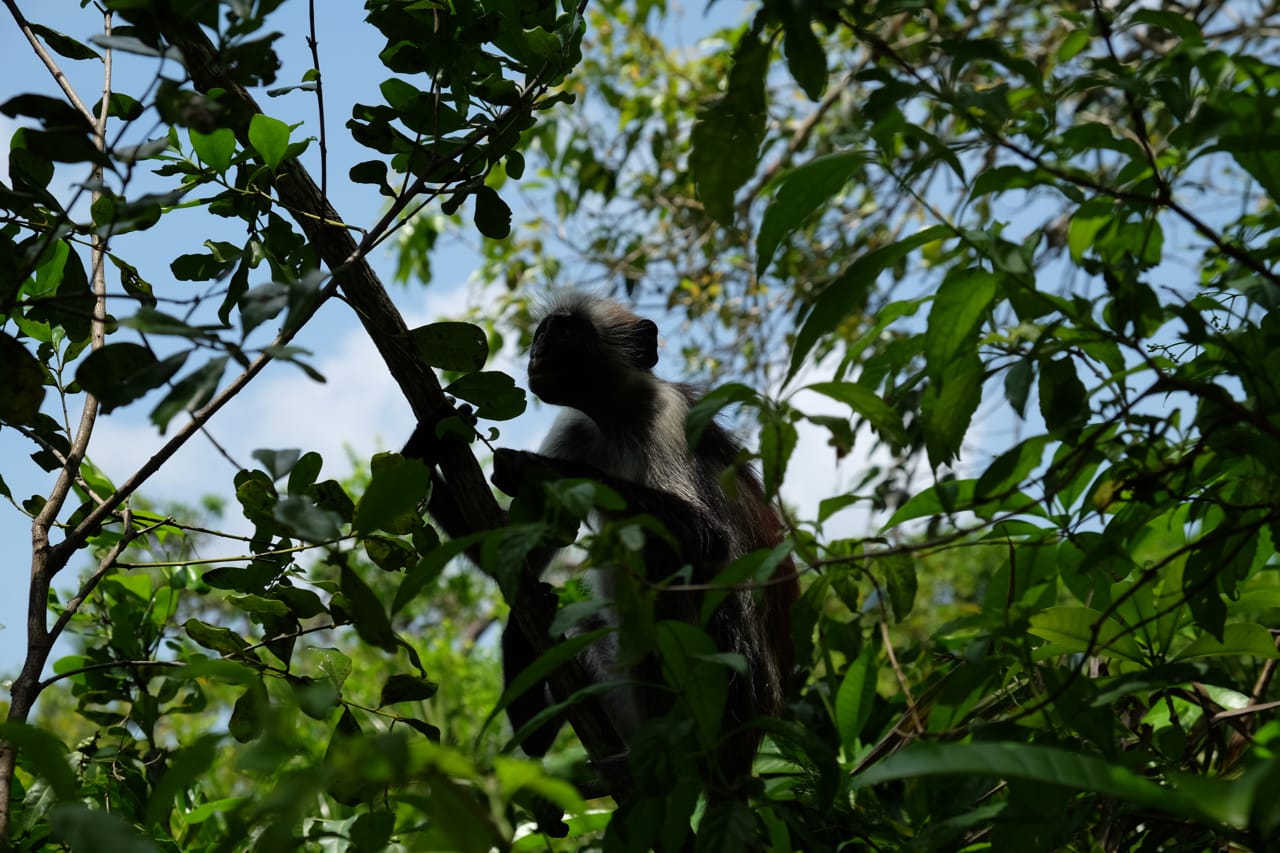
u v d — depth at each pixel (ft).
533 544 7.38
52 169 10.42
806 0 7.00
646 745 7.79
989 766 6.31
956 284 8.11
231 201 11.41
